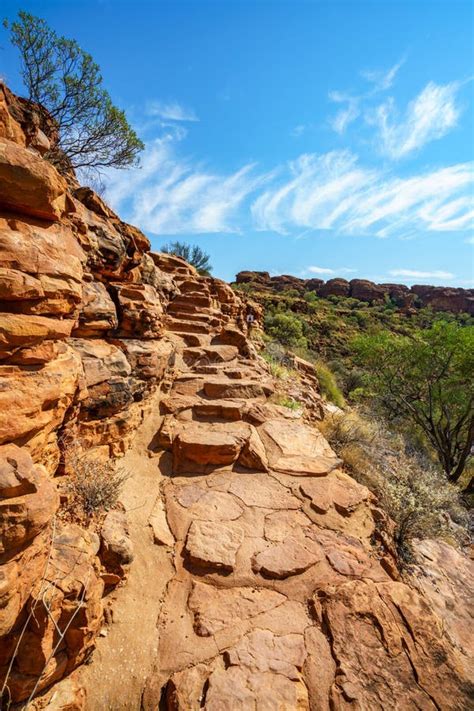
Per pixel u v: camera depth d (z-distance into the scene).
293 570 3.28
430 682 2.51
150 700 2.32
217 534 3.64
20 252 2.37
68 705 2.13
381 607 3.01
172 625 2.78
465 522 6.24
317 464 5.01
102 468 3.75
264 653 2.57
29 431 2.35
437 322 13.92
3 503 1.82
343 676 2.45
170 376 6.61
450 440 13.27
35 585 2.08
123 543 3.08
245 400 6.54
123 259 5.48
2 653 1.94
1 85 2.47
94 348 4.43
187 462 4.79
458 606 3.49
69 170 6.74
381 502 4.83
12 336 2.26
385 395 15.62
